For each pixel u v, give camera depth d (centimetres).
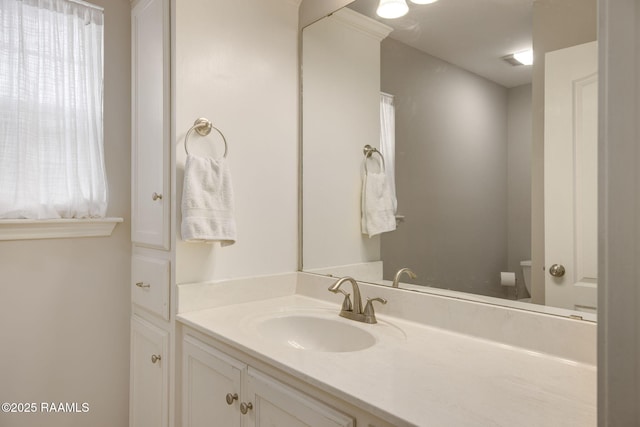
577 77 101
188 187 136
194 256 146
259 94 165
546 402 76
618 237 46
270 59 169
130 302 178
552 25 106
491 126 118
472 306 117
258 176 164
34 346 154
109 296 172
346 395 79
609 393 47
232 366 114
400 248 142
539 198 108
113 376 173
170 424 144
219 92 153
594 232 98
